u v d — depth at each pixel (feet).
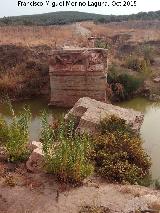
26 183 32.63
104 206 29.94
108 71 75.31
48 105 66.18
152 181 37.42
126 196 31.58
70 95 65.36
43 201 30.37
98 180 34.94
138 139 43.75
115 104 70.44
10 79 73.61
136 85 74.13
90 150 38.55
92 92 65.00
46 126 36.50
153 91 75.31
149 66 92.68
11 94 70.90
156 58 103.60
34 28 135.64
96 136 42.60
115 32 151.33
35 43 92.73
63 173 32.81
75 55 64.03
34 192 31.45
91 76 64.13
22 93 71.41
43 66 77.41
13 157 36.37
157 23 207.62
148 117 61.72
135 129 45.60
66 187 32.27
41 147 37.70
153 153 44.96
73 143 34.09
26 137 37.24
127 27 187.01
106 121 45.29
